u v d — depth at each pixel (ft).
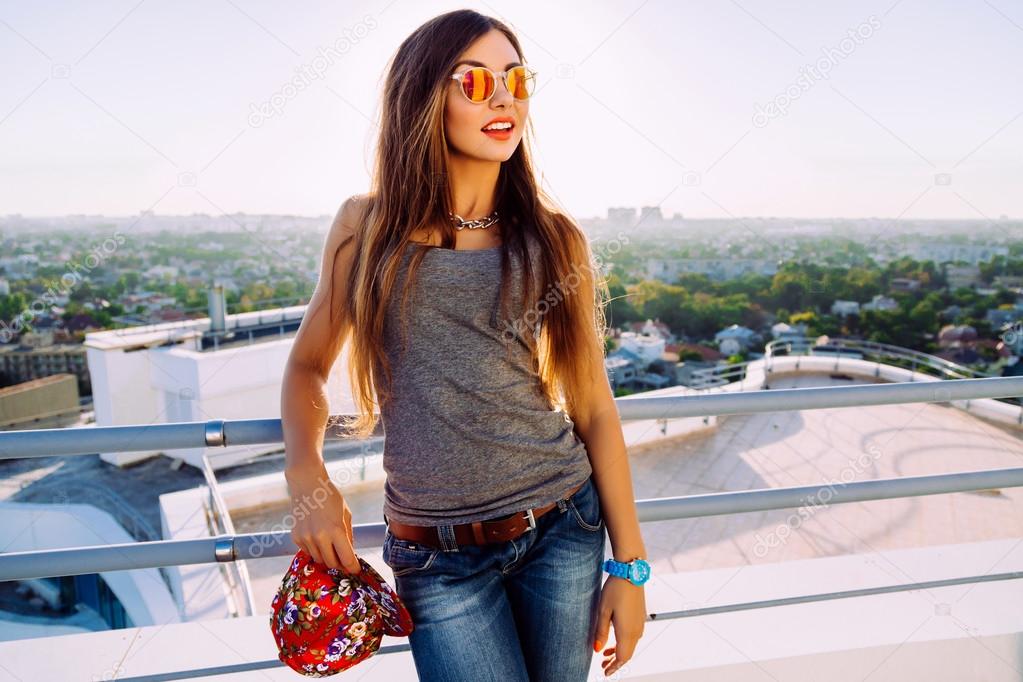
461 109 3.07
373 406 3.41
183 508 23.20
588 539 3.23
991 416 33.65
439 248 3.05
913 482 4.70
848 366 41.24
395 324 3.01
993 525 20.66
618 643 3.35
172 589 19.01
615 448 3.49
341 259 3.28
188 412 34.55
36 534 31.76
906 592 5.76
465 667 2.96
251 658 4.82
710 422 32.50
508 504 3.02
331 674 3.06
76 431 3.79
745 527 20.67
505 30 3.19
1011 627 5.26
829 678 4.91
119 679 4.08
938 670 5.07
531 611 3.19
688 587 5.84
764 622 5.30
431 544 3.04
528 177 3.41
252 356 34.27
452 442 2.99
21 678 4.59
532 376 3.17
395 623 3.01
